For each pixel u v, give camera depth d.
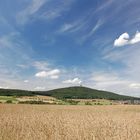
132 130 20.23
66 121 27.47
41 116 33.62
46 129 20.84
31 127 22.09
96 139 16.48
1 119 28.80
